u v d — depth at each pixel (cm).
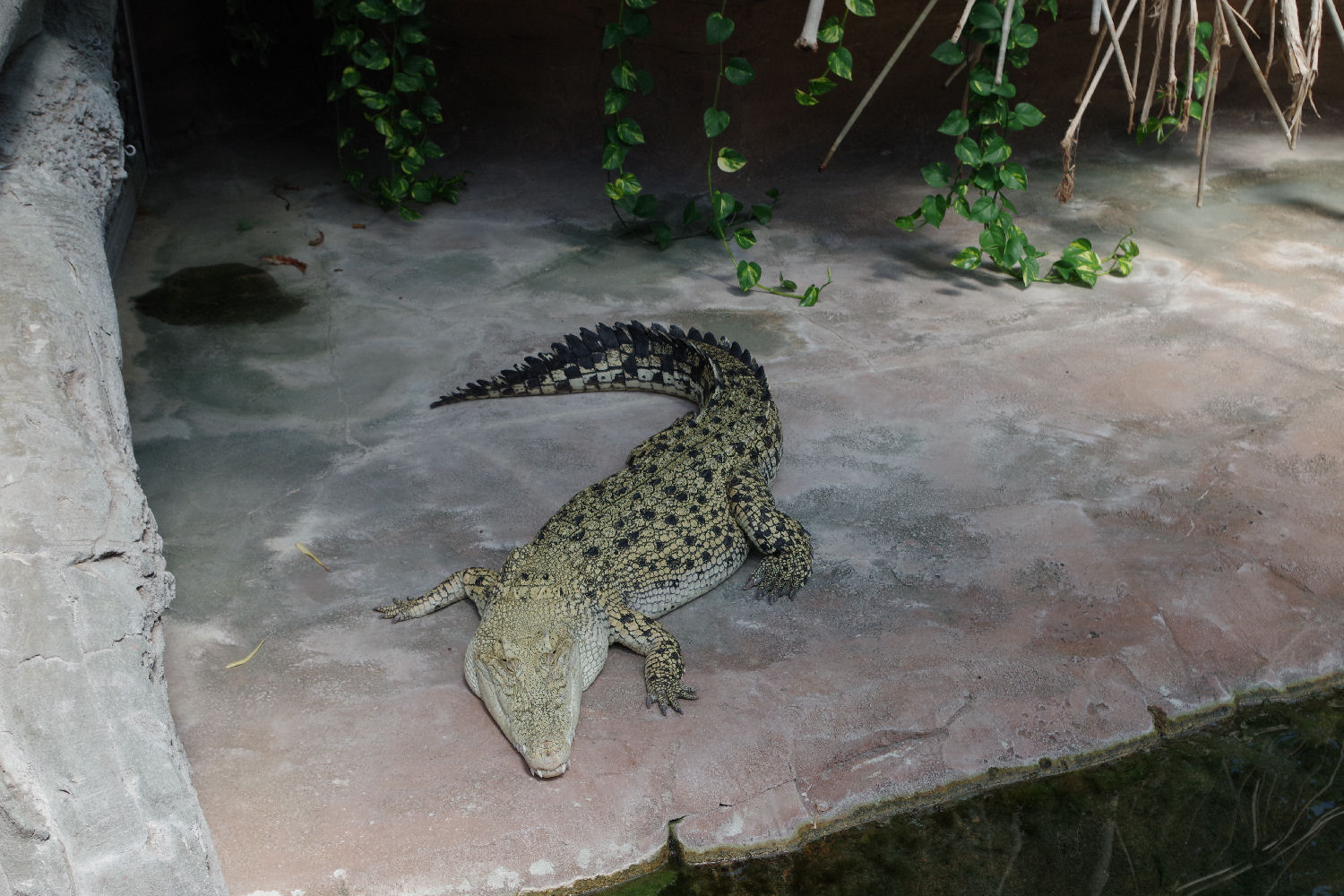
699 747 327
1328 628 350
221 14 543
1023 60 439
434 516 373
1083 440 396
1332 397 409
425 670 340
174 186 516
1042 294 458
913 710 334
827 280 464
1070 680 339
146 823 270
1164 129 561
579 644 334
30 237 326
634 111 519
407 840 313
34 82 345
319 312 445
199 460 386
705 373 401
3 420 304
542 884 314
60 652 281
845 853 322
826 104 528
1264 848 322
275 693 334
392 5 476
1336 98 591
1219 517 373
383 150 541
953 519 373
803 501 378
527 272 469
